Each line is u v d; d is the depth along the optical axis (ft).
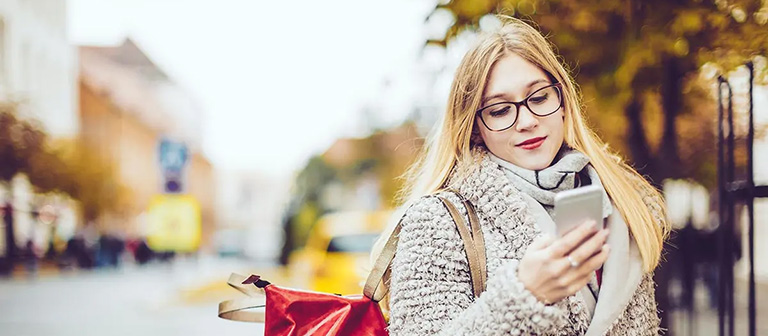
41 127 98.99
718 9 12.03
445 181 5.74
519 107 5.46
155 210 71.00
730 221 11.63
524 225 5.24
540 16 13.33
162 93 240.32
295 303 5.82
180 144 55.06
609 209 5.49
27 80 115.96
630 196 5.74
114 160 154.51
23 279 92.84
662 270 14.39
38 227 126.00
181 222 71.46
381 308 6.33
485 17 13.73
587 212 4.52
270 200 375.45
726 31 12.17
